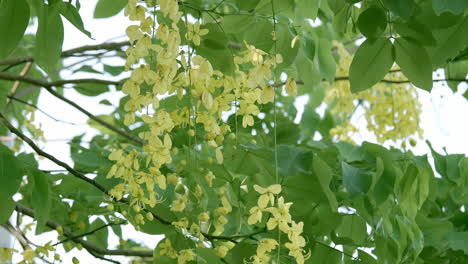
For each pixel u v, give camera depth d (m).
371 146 3.19
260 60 2.78
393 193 3.16
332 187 3.19
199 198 2.94
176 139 3.08
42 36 2.85
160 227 3.03
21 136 3.08
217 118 2.87
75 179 3.28
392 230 3.10
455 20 2.91
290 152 2.96
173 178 2.86
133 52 2.72
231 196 3.01
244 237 3.03
